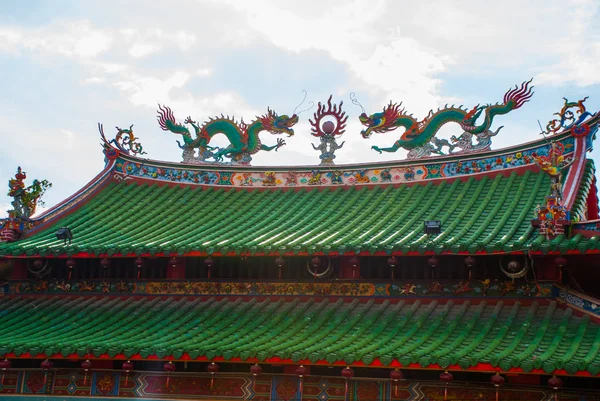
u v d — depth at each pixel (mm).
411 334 24250
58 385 26812
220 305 28031
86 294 30250
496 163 31062
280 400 25031
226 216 32094
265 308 27406
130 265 30031
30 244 30672
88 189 34750
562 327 23250
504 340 23250
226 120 35406
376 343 23734
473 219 27844
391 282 26938
